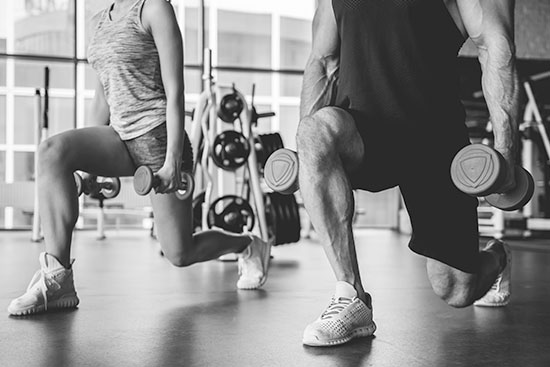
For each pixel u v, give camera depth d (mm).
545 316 1794
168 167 1802
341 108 1455
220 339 1446
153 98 1887
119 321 1679
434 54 1425
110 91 1885
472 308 1936
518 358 1281
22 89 8633
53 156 1812
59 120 9453
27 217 9023
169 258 2076
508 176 1155
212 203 3561
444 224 1516
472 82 5980
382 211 9266
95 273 2936
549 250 4711
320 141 1397
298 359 1250
